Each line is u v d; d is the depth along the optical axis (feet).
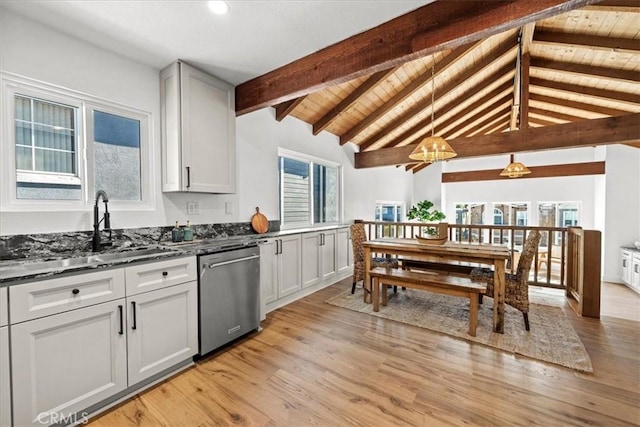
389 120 17.81
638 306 11.21
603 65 11.73
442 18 5.95
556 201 23.72
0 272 4.57
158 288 6.19
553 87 14.60
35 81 6.34
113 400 5.55
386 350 7.54
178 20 6.38
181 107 8.20
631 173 15.53
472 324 8.30
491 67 14.65
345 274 15.97
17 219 6.02
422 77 13.52
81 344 5.05
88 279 5.10
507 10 5.33
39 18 6.23
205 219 9.91
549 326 8.95
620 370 6.54
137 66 8.15
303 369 6.68
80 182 7.15
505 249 9.65
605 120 12.73
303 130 14.97
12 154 6.09
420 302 11.39
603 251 16.10
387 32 6.65
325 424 4.95
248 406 5.43
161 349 6.27
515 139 14.60
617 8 8.53
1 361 4.20
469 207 27.61
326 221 17.31
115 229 7.60
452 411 5.24
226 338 7.70
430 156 11.20
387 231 22.56
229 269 7.82
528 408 5.30
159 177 8.61
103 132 7.61
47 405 4.65
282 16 6.32
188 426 4.93
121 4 5.81
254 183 11.90
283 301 11.28
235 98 9.91
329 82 7.67
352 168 19.58
